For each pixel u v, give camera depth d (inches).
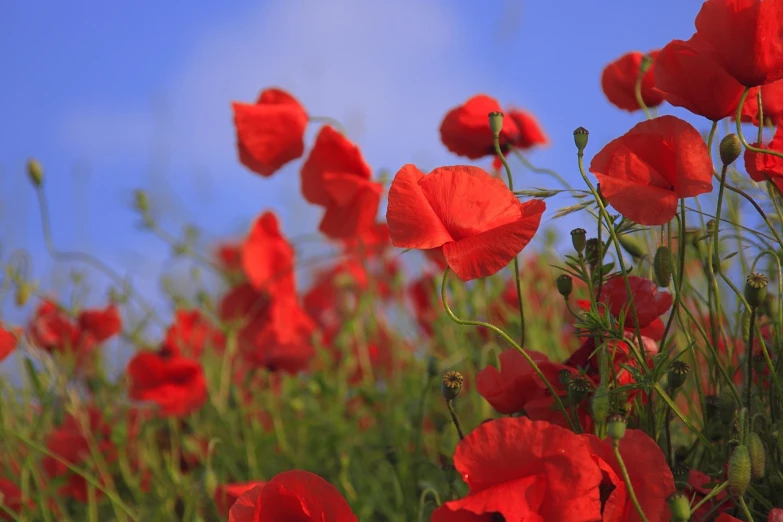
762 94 46.8
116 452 63.0
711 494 42.6
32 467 57.4
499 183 44.2
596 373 46.5
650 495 42.8
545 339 60.6
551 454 42.1
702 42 45.0
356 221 57.8
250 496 43.9
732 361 49.4
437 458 59.4
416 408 58.4
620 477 42.9
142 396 61.2
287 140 57.2
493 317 60.4
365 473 61.1
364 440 64.7
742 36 44.3
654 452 42.9
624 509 42.8
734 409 45.5
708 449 46.2
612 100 51.6
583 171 44.4
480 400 57.5
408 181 44.1
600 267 45.8
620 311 45.7
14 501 57.4
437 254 47.1
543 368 46.1
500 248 43.4
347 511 43.6
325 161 57.7
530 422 42.3
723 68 44.8
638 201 44.0
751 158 45.5
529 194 46.5
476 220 43.9
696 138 44.1
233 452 63.7
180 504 60.8
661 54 45.8
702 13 44.9
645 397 47.7
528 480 42.1
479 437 42.4
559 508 42.0
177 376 62.0
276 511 43.9
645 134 44.5
